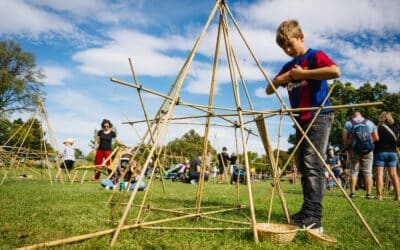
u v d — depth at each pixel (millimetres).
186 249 2297
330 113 3389
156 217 3535
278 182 3436
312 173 3252
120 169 9195
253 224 2611
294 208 4805
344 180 15203
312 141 3324
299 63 3486
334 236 2990
